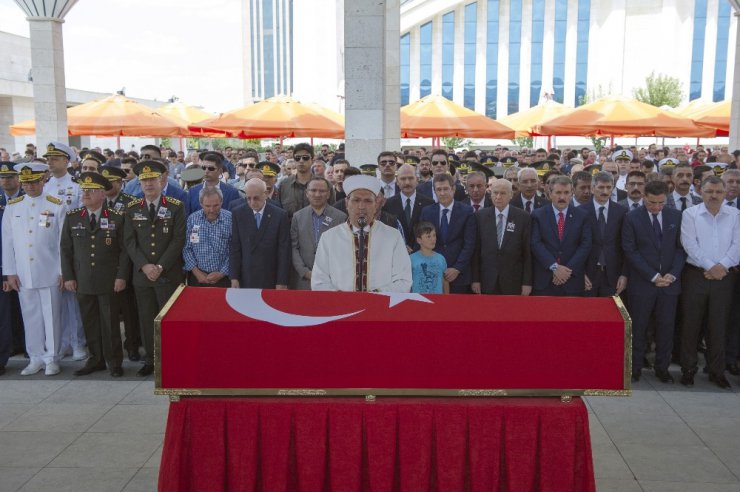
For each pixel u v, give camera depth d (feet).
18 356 24.88
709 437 17.26
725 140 133.08
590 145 150.92
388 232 14.94
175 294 11.92
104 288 21.77
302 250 21.63
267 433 11.39
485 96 180.04
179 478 11.28
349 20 30.27
